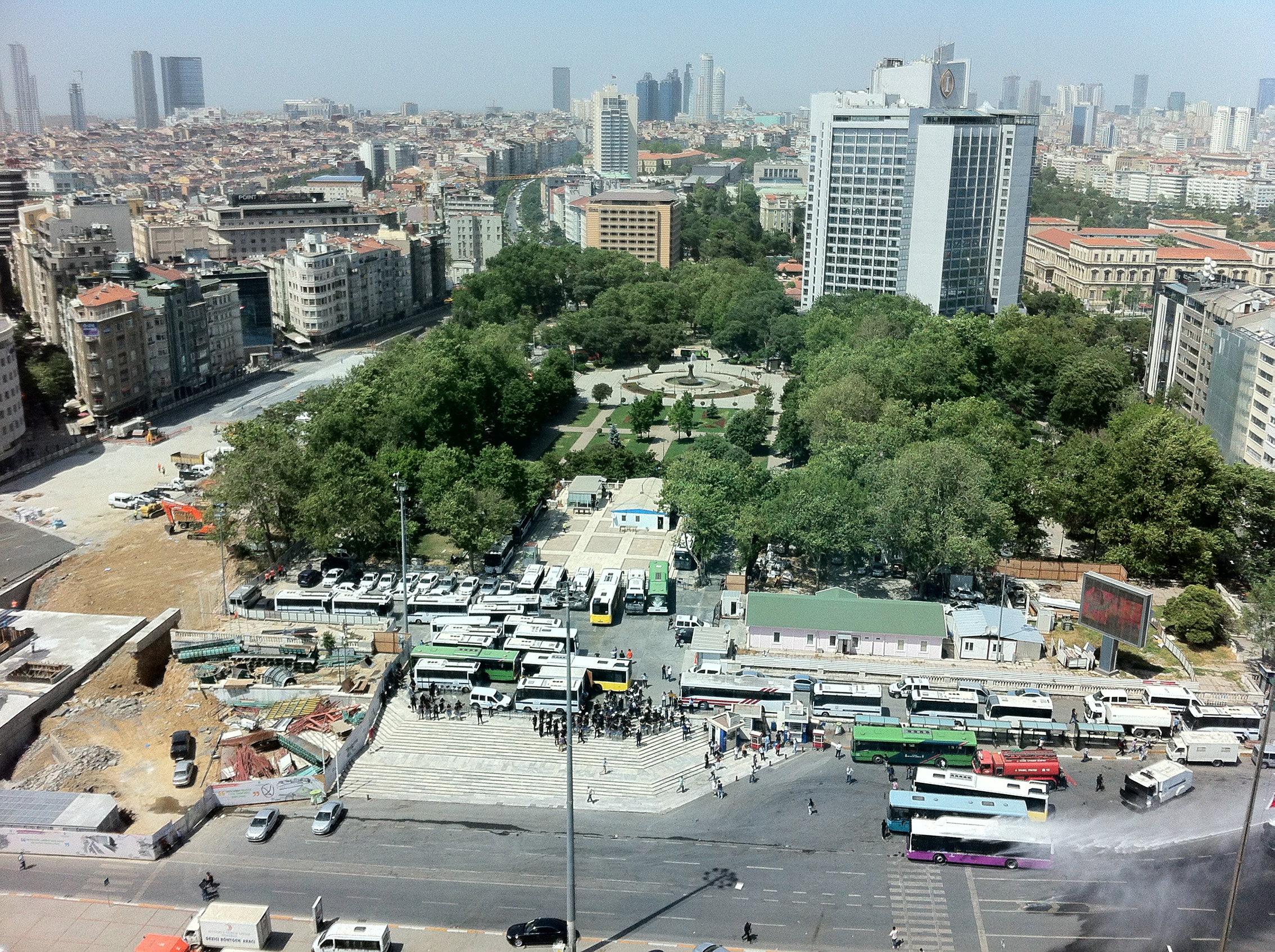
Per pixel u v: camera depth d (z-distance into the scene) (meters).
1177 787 142.50
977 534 194.88
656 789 146.00
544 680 164.12
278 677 171.88
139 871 128.62
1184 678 174.62
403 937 116.31
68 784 147.38
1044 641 185.62
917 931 117.88
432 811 141.38
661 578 199.50
